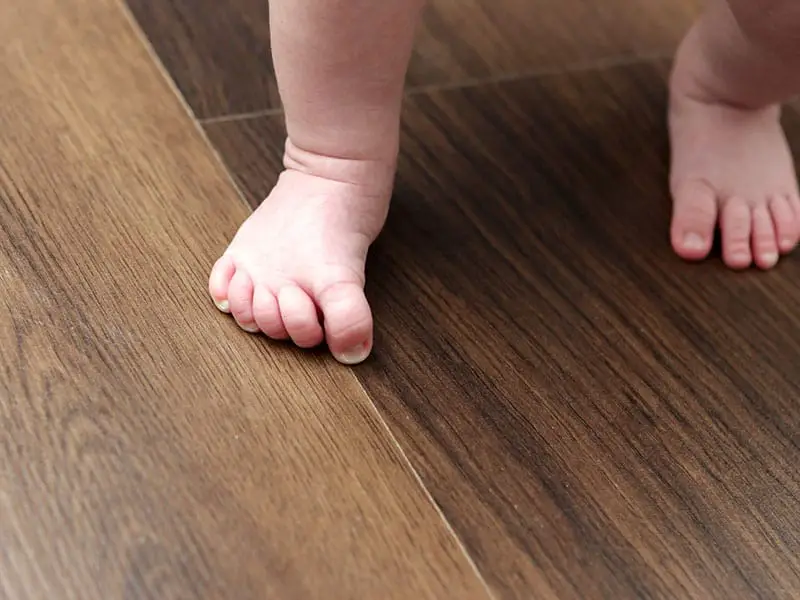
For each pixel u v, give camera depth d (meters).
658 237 0.54
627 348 0.49
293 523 0.42
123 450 0.43
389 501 0.43
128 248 0.48
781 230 0.53
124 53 0.56
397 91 0.47
